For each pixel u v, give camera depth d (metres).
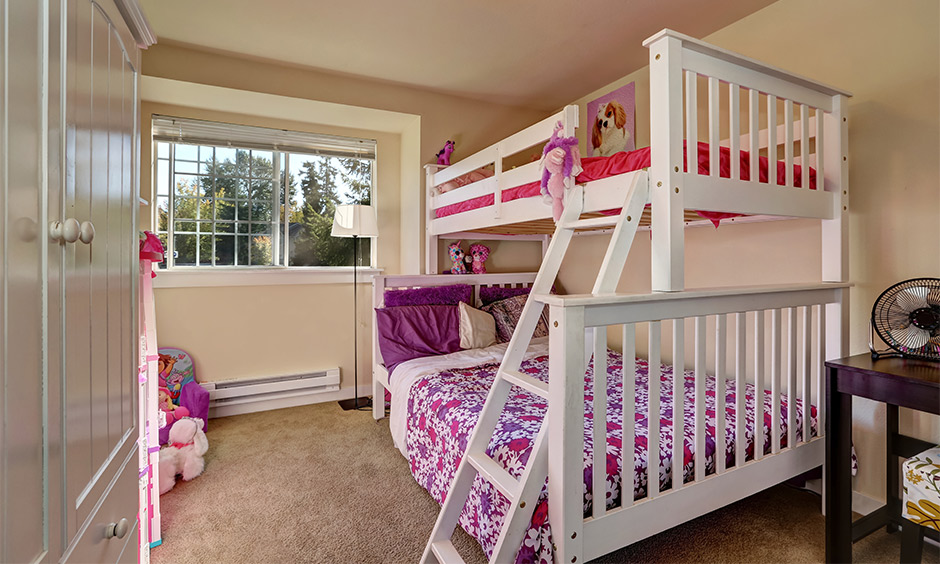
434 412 2.12
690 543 1.76
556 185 1.90
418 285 3.41
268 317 3.51
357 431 3.00
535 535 1.32
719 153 1.58
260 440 2.83
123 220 0.99
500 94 3.61
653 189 1.50
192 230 3.35
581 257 3.73
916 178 1.85
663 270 1.46
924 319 1.68
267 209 3.58
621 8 2.38
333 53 2.89
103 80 0.87
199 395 2.95
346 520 1.94
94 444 0.83
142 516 1.60
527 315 1.57
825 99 1.92
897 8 1.90
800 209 1.81
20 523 0.58
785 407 1.95
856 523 1.70
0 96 0.54
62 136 0.69
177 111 3.26
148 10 2.40
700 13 2.43
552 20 2.50
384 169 3.92
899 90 1.90
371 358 3.86
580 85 3.44
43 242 0.64
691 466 1.56
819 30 2.15
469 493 1.65
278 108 3.33
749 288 1.60
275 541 1.79
